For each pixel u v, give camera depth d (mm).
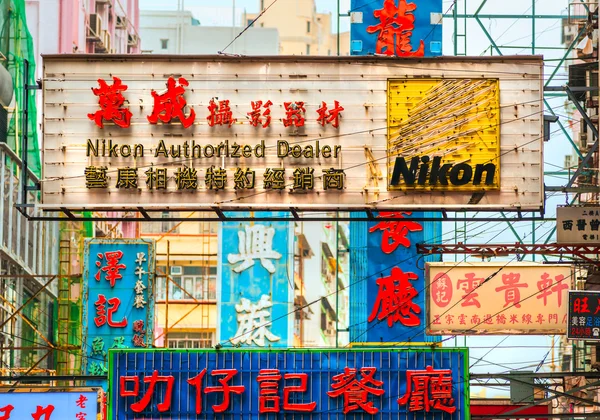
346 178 31312
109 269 46719
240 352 40875
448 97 31359
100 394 37875
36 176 52312
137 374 40750
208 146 31516
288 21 115500
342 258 71688
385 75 31484
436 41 39750
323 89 31516
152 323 46438
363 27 40812
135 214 66500
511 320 41094
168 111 31594
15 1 52469
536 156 31188
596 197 41625
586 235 32562
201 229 72562
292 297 50688
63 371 50406
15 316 48625
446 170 31172
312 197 31328
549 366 53281
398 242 45656
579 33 45594
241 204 31344
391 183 31203
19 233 49188
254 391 40625
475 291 41312
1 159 47250
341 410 40406
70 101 31781
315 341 70938
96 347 46250
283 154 31391
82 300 46562
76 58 31844
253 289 50781
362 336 45219
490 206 31125
